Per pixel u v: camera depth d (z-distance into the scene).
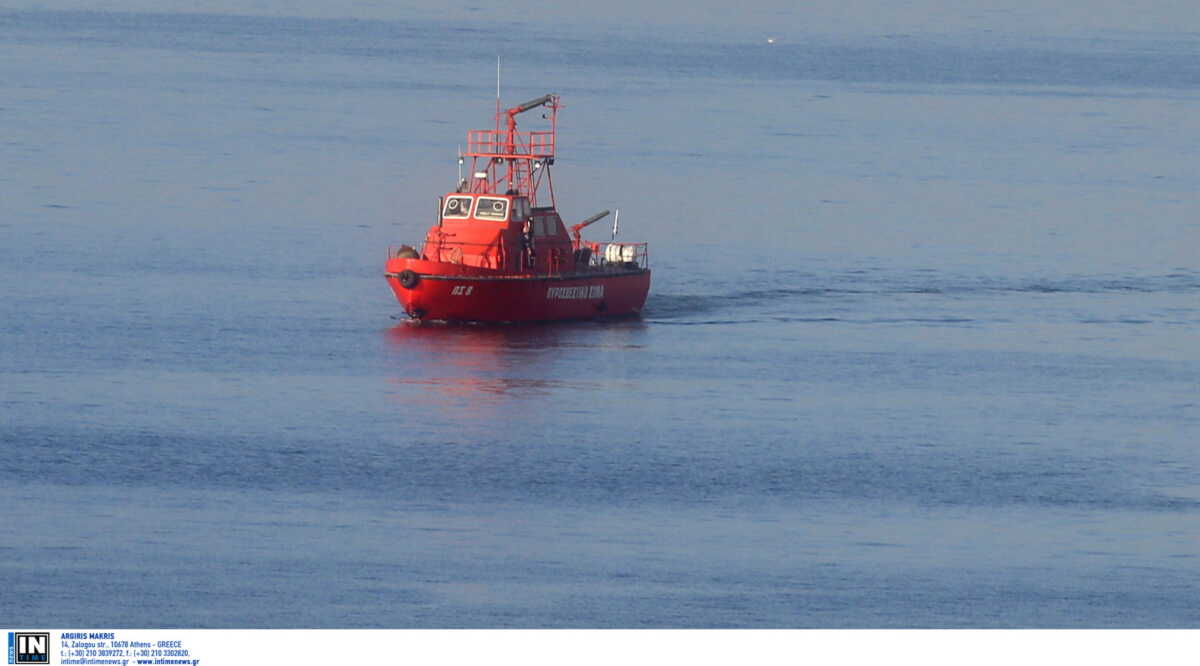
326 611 188.62
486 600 192.38
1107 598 197.00
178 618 186.12
